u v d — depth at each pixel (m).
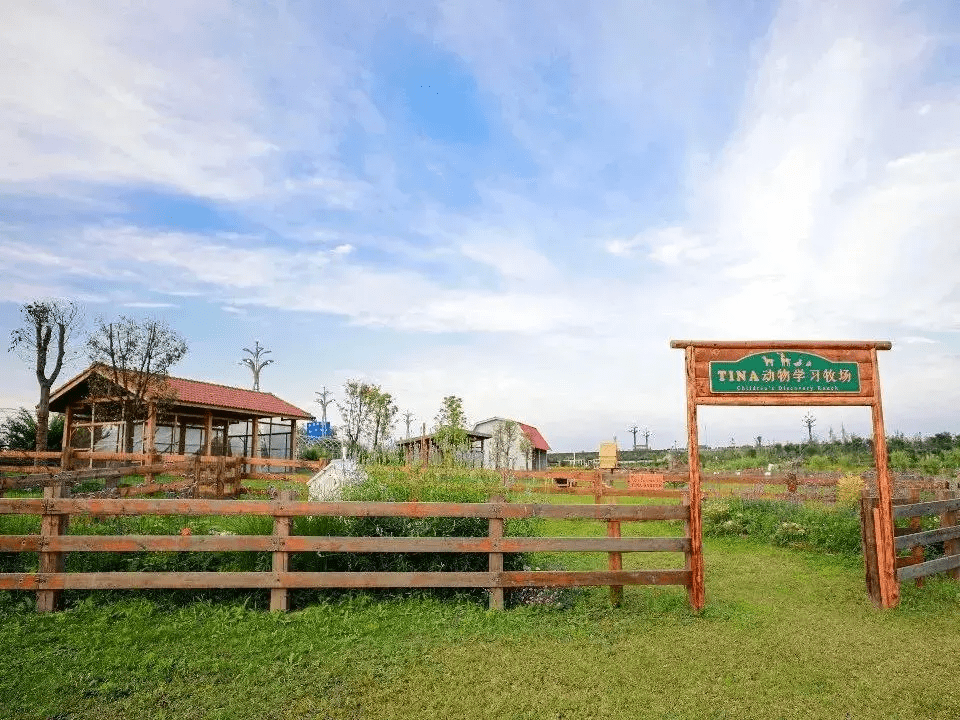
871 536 7.59
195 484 13.88
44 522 6.52
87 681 4.86
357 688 4.86
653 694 4.85
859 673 5.30
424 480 9.20
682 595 7.58
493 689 4.88
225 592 6.77
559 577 6.87
